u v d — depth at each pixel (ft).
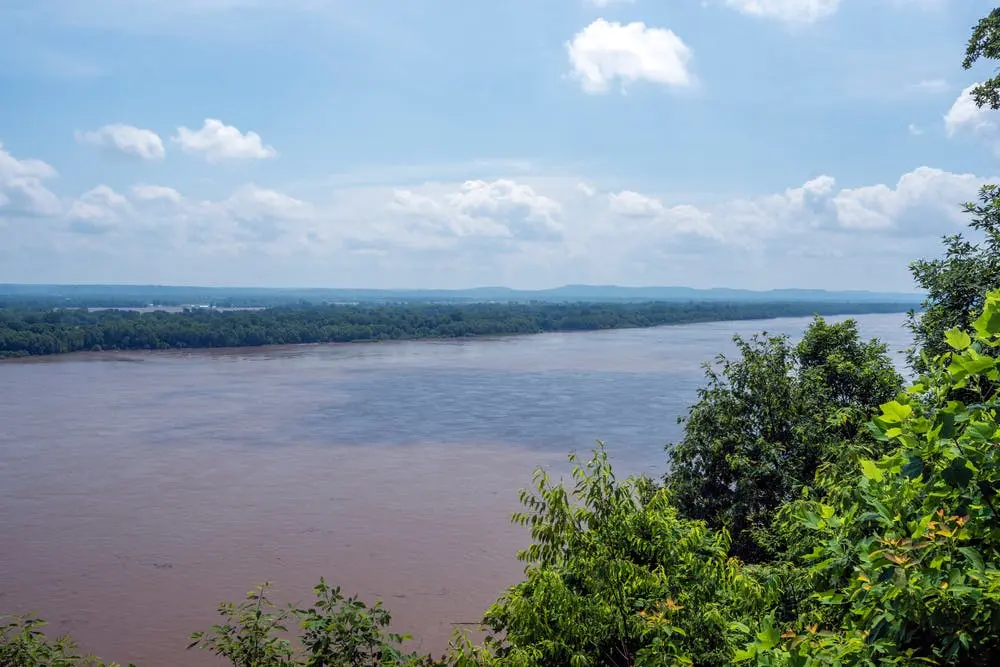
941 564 13.38
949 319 54.70
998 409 13.82
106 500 112.47
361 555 89.81
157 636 69.67
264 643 26.40
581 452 143.13
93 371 292.40
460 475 126.93
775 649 15.69
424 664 27.73
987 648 13.08
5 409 195.83
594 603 27.66
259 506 109.40
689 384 246.47
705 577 29.30
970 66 60.75
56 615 74.08
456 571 84.89
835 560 16.08
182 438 158.20
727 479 63.82
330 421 178.91
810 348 69.97
